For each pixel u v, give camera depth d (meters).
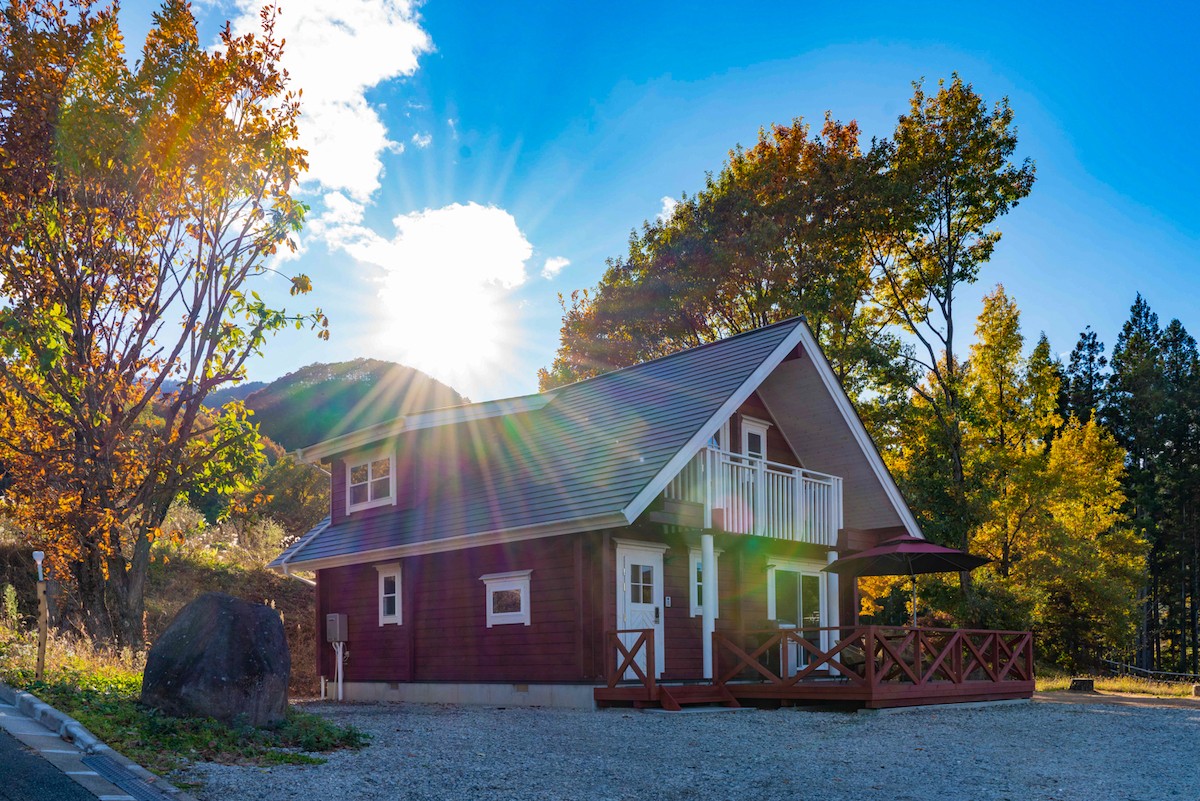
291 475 39.62
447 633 17.83
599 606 15.44
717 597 18.03
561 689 15.59
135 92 17.08
